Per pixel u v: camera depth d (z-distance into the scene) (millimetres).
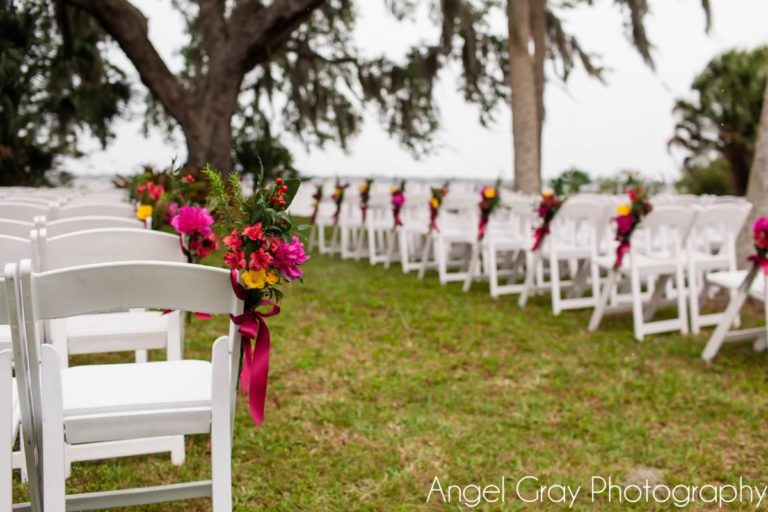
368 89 17406
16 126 15039
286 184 1979
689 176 22484
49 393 1835
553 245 6230
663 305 6148
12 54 14961
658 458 3203
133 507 2674
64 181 16516
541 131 14656
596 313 5652
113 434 1927
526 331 5559
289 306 6281
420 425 3529
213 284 1871
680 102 21891
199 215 2664
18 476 2957
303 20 13773
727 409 3840
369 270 8789
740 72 20547
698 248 7328
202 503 2725
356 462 3096
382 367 4488
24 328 1757
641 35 13562
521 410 3777
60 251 2475
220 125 14406
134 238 2541
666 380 4332
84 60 16266
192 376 2229
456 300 6742
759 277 4871
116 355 4551
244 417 3562
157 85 14227
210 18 14469
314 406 3734
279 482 2885
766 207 6035
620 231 5316
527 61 12312
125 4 13539
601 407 3863
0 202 4383
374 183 9875
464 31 14664
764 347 5031
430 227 7883
